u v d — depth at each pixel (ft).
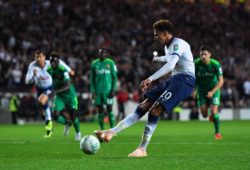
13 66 145.18
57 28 167.73
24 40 158.51
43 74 78.23
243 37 195.00
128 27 179.63
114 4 187.11
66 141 65.26
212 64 70.54
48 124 75.92
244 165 36.76
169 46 41.93
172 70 41.70
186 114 156.76
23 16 166.30
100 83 80.12
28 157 43.73
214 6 204.74
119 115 145.79
